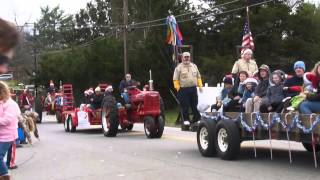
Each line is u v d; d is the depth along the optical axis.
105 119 19.66
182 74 14.19
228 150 11.38
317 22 47.84
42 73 51.91
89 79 46.59
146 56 43.06
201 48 45.53
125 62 38.06
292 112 9.78
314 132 9.02
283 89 10.79
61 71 49.41
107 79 44.75
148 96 18.45
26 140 17.22
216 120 12.11
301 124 9.38
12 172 11.15
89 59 45.97
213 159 11.83
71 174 10.57
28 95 29.34
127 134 20.08
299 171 9.83
